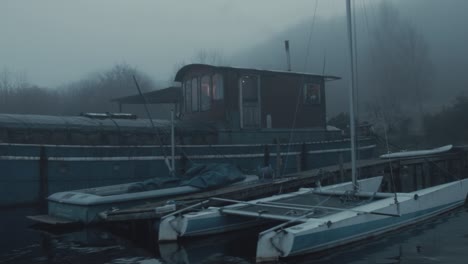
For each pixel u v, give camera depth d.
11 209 13.91
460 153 19.50
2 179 13.77
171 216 10.09
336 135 21.95
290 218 9.12
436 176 19.23
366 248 9.10
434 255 8.63
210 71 19.27
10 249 9.64
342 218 9.09
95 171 15.16
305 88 20.95
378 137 23.44
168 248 9.55
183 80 20.89
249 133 18.80
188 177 14.16
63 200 12.04
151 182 13.11
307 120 20.88
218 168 14.20
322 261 8.27
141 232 11.06
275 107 19.89
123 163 15.61
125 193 12.62
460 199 12.99
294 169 18.95
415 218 10.98
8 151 13.88
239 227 10.84
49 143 14.90
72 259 8.85
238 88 18.86
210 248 9.51
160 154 16.33
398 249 9.04
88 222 11.44
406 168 21.05
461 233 10.27
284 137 19.84
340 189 12.73
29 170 14.17
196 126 17.97
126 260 8.74
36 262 8.66
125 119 17.44
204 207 11.16
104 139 15.90
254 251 9.24
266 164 18.14
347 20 11.12
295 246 8.14
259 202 11.15
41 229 11.64
